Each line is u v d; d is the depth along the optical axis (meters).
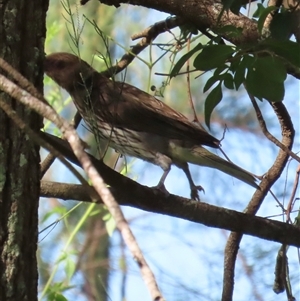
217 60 6.32
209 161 9.98
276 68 6.08
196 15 8.84
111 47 14.40
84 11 14.45
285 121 8.84
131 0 9.12
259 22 6.33
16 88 4.36
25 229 5.37
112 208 3.78
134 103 10.23
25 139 5.40
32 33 5.55
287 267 8.60
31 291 5.38
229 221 7.38
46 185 6.98
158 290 3.56
